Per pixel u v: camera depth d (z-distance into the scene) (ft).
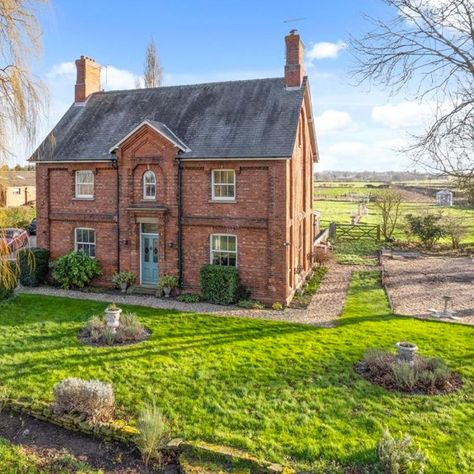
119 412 29.30
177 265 62.39
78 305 55.77
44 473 23.50
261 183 57.77
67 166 68.13
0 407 29.43
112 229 66.18
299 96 62.18
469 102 35.17
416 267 83.46
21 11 31.60
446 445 25.35
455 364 36.70
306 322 49.78
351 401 30.45
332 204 208.85
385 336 43.86
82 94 76.59
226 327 47.32
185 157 60.08
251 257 58.85
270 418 28.35
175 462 24.98
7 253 35.12
